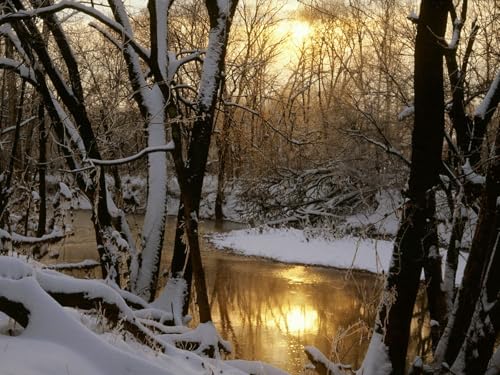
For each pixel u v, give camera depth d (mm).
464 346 6180
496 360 6383
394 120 14867
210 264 20219
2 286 4207
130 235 10711
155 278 10211
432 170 6281
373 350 6340
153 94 10266
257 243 23453
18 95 16703
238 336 12109
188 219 8430
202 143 9930
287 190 27328
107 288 5215
